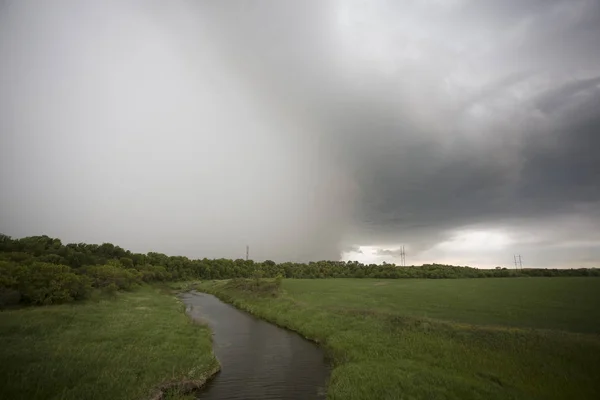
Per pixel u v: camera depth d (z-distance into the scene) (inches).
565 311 1503.4
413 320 1240.2
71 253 3105.3
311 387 830.5
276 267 6609.3
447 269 5423.2
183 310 2127.2
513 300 1899.6
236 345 1270.9
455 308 1694.1
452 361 898.7
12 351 820.0
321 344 1258.0
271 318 1820.9
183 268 5521.7
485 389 710.5
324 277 5615.2
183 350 1012.5
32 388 620.4
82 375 717.3
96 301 1867.6
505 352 891.4
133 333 1155.9
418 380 776.3
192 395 745.6
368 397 704.4
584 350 823.7
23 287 1568.7
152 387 718.5
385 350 1031.0
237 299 2615.7
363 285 3440.0
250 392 795.4
